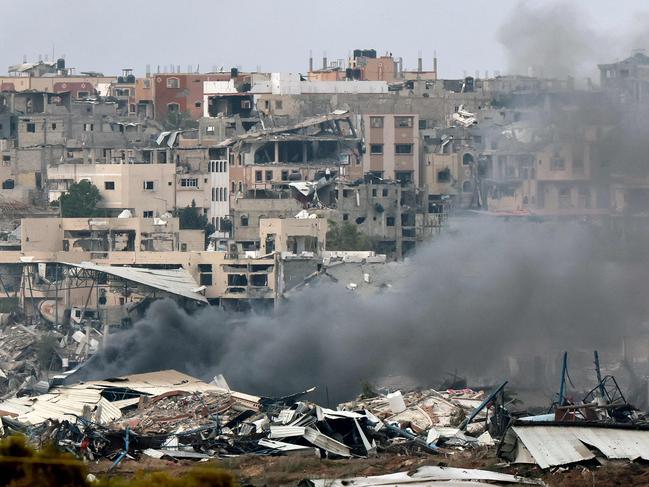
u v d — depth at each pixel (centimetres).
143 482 11656
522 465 17212
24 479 11500
